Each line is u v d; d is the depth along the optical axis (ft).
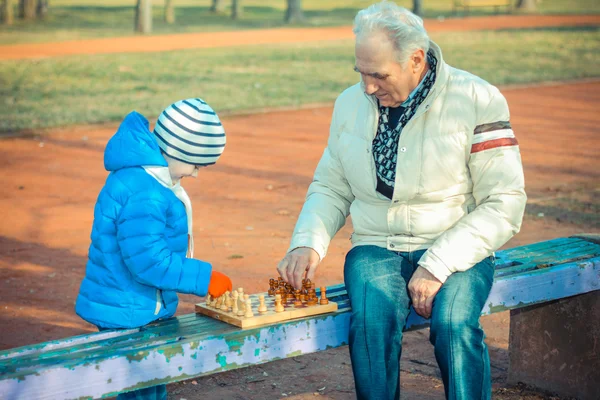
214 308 9.85
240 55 74.95
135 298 9.35
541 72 58.70
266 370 13.37
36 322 15.37
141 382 8.49
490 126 9.96
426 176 10.02
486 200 10.00
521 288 10.50
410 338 14.70
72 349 8.69
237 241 20.89
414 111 10.05
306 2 174.91
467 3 134.62
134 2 171.73
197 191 26.91
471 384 9.04
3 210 24.72
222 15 142.92
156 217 9.18
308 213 10.78
